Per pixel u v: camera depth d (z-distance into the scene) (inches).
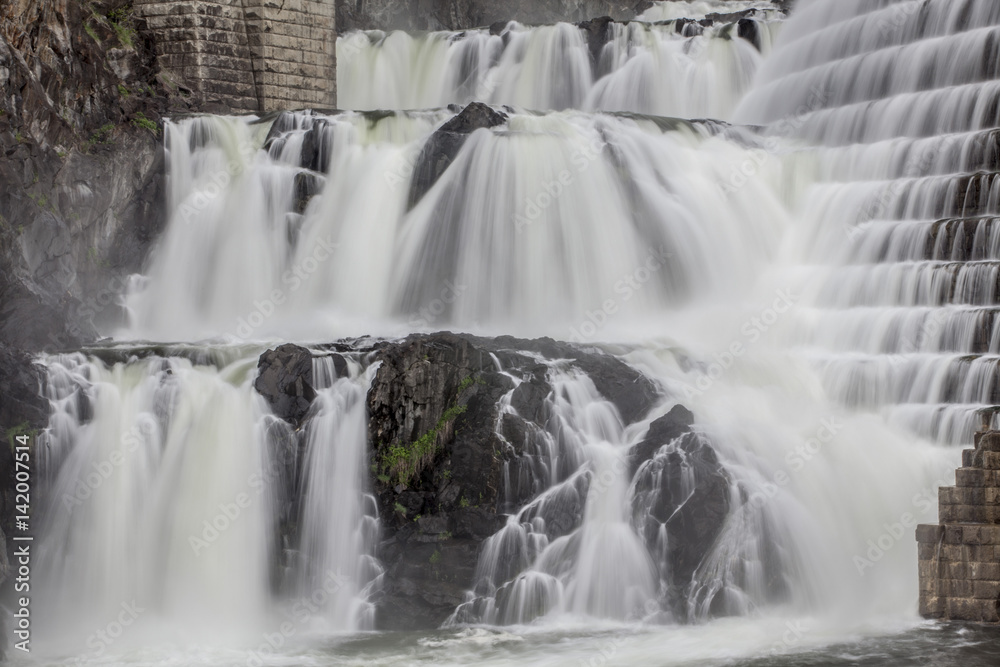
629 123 1825.8
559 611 1248.2
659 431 1311.5
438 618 1246.3
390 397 1316.4
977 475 1176.8
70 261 1695.4
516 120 1785.2
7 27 1737.2
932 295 1505.9
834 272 1626.5
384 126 1843.0
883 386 1434.5
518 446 1301.7
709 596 1225.4
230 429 1334.9
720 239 1752.0
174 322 1830.7
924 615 1186.0
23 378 1331.2
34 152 1662.2
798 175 1784.0
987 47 1715.1
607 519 1288.1
